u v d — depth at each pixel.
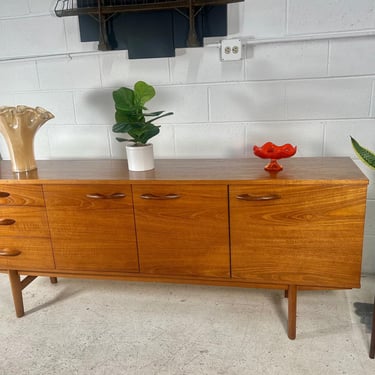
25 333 1.67
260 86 1.85
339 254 1.42
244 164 1.73
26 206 1.64
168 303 1.85
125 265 1.63
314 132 1.86
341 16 1.71
